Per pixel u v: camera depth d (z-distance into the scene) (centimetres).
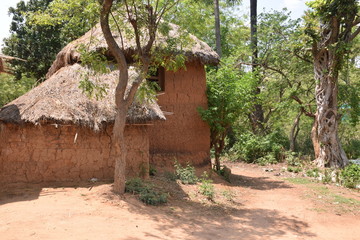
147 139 996
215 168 1388
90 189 839
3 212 651
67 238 533
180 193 927
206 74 1380
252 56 2158
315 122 1667
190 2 1511
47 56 2306
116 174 818
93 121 891
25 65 2327
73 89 946
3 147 873
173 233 630
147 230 624
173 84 1245
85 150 932
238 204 920
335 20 1524
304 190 1133
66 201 738
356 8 1486
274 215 834
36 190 828
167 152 1212
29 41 2284
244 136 1948
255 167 1736
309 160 1730
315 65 1650
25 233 541
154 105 988
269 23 1961
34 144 894
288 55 1889
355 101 1677
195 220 738
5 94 2923
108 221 643
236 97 1273
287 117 2195
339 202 974
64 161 913
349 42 1576
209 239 622
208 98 1298
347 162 1580
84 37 1223
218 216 791
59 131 912
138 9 902
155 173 1080
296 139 2338
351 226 777
